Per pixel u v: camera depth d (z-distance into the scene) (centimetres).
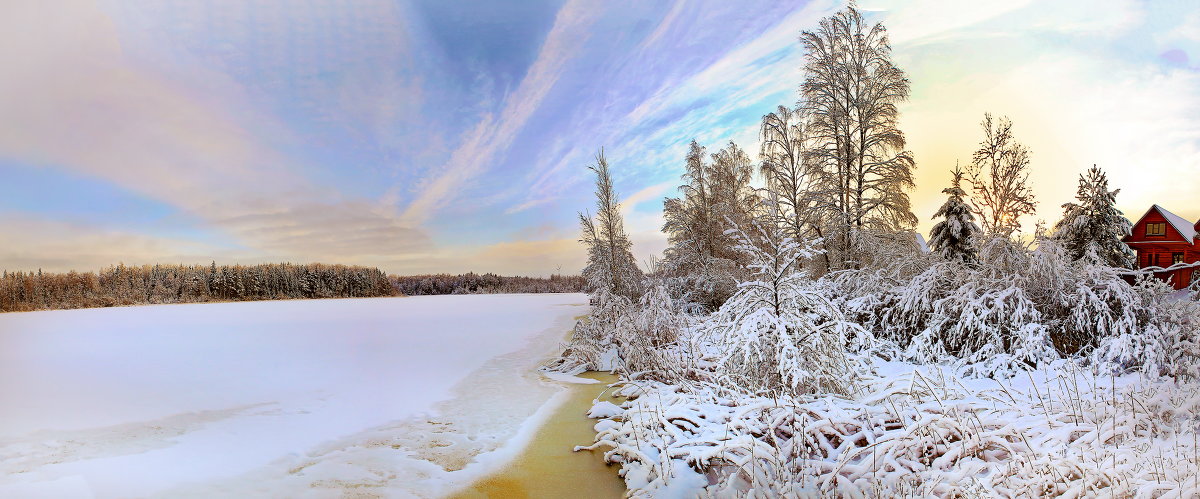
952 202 1362
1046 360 782
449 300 4256
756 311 605
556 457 532
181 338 1600
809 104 1634
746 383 627
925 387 571
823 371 594
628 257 1409
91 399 778
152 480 455
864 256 1476
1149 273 861
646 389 761
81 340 1562
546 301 3816
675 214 2150
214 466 493
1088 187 1681
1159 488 322
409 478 470
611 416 666
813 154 1595
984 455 432
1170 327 770
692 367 819
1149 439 419
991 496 356
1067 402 524
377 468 493
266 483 451
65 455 521
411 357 1202
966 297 909
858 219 1558
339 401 766
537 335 1647
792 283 623
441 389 855
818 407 539
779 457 438
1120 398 516
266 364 1102
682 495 415
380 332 1756
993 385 725
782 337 575
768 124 1628
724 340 648
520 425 644
